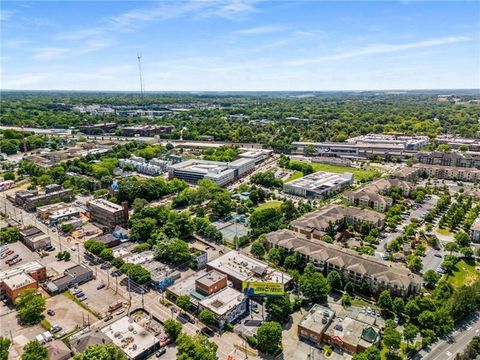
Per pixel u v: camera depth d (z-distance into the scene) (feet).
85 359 456.45
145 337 535.60
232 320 588.91
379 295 645.92
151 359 509.76
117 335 535.60
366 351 485.56
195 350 488.44
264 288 604.49
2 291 655.76
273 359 510.99
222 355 517.55
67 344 529.45
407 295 633.61
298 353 523.29
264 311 616.39
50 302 635.66
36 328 571.69
